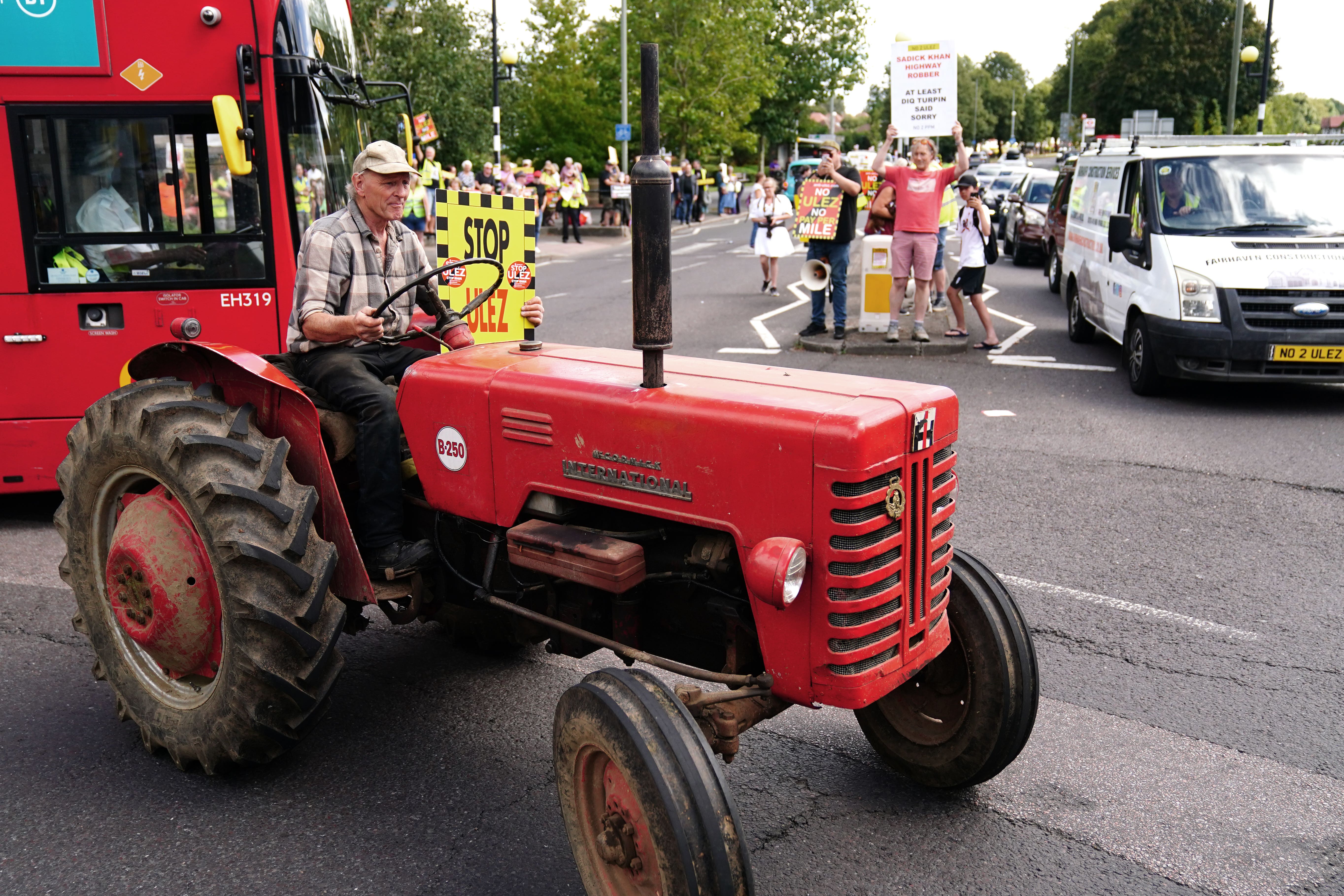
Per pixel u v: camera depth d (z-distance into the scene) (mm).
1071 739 3971
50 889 3098
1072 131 92875
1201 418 8938
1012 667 3367
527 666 4625
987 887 3117
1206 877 3168
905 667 2947
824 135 74438
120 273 6430
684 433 2900
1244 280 8961
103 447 3793
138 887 3107
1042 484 7117
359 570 3668
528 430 3285
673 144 40875
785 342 12656
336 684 4285
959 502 6742
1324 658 4598
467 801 3582
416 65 28625
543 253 26312
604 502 3125
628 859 2709
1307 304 8820
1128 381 10484
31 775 3738
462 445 3510
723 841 2527
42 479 6562
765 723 4160
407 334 4199
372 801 3578
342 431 3893
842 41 59094
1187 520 6375
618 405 3045
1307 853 3283
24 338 6367
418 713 4203
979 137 124938
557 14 36375
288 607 3424
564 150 37812
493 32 26453
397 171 3910
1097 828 3418
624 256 25562
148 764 3822
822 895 3076
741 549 2838
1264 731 4008
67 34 6125
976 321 14281
